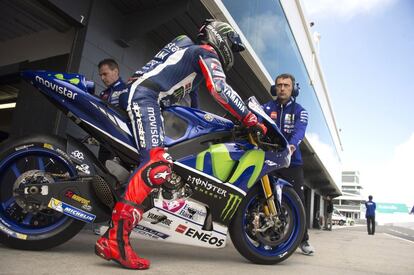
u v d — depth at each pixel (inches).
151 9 170.6
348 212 3134.8
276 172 125.5
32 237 75.5
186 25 178.7
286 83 126.8
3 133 249.3
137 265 67.6
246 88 249.9
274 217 91.5
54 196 73.7
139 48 189.5
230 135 88.7
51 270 60.7
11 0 154.6
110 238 66.9
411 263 120.0
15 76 196.9
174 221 79.0
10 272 57.1
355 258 125.5
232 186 84.7
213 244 83.3
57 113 152.5
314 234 375.9
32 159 90.8
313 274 82.1
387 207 2977.4
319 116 511.8
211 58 79.0
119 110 78.2
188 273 69.5
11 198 80.7
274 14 286.4
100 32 163.3
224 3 185.8
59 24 163.5
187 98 102.4
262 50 253.0
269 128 88.6
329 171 612.7
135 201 68.4
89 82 81.0
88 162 78.5
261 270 82.0
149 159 70.4
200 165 81.9
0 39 201.9
